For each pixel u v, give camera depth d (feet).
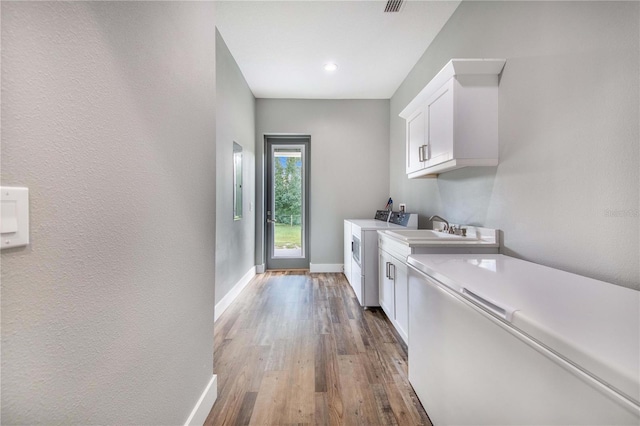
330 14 7.91
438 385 4.09
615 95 3.65
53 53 1.93
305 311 9.36
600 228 3.85
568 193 4.33
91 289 2.27
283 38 9.07
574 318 2.38
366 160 14.48
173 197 3.59
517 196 5.42
